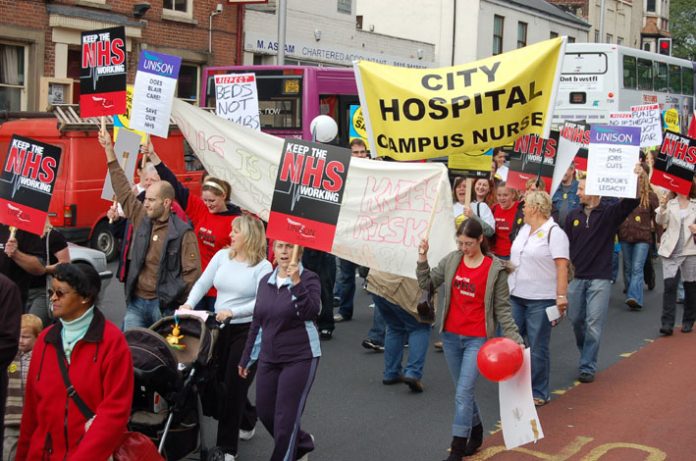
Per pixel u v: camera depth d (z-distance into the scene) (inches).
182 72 970.7
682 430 295.9
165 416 219.9
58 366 177.6
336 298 466.3
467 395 258.8
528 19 1722.4
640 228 495.5
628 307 509.7
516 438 241.0
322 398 325.4
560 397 334.0
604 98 996.6
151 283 282.5
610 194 343.3
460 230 257.0
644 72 1079.6
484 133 310.2
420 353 331.6
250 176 351.3
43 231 263.1
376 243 311.9
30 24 802.8
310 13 1158.3
